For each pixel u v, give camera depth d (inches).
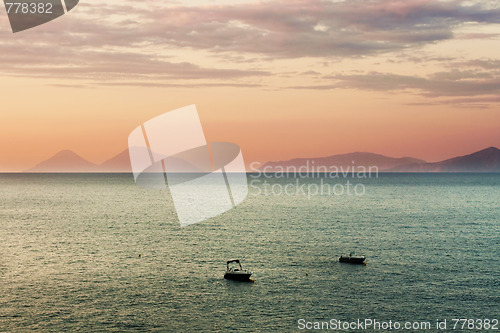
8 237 3631.9
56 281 2317.9
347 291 2201.0
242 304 2009.1
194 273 2507.4
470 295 2158.0
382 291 2208.4
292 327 1775.3
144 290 2181.3
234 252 3063.5
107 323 1779.0
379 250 3174.2
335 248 3228.3
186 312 1907.0
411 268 2657.5
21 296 2070.6
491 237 3747.5
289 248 3213.6
